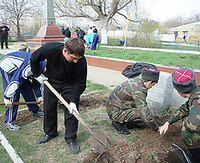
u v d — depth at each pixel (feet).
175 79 7.79
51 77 9.52
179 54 36.32
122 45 63.36
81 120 8.85
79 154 9.61
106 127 11.98
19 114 13.88
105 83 20.88
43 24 39.52
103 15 74.49
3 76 11.32
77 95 9.39
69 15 74.95
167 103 13.29
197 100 7.51
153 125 9.37
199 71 17.46
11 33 119.03
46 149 10.04
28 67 10.61
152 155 9.18
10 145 10.08
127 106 10.50
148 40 57.77
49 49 8.51
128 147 9.93
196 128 7.48
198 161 8.39
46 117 10.18
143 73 9.46
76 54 7.68
